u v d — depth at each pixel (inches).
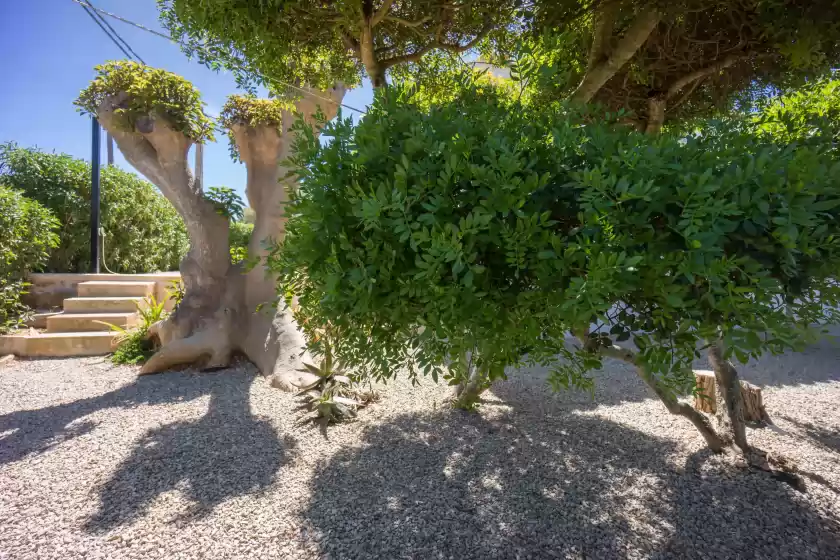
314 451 115.6
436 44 120.2
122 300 237.8
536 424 134.7
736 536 84.0
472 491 97.8
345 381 147.9
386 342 64.1
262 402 150.5
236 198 201.9
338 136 60.2
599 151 56.2
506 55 119.0
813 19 92.9
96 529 83.6
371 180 56.4
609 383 178.1
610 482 102.3
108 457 110.3
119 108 175.3
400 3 118.2
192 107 188.4
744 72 133.9
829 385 183.9
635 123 147.3
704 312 49.4
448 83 115.0
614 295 48.1
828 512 91.7
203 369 186.4
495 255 53.6
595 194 47.6
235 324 194.9
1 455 110.7
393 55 135.6
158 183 191.5
